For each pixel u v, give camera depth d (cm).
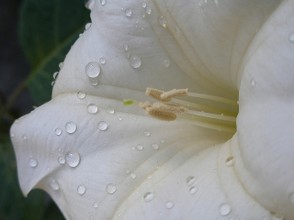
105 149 27
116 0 28
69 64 29
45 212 37
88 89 28
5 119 41
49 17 38
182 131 28
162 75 28
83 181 27
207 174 25
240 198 23
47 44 38
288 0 23
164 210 24
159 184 25
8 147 38
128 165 27
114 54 28
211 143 27
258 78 23
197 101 28
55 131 28
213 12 25
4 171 37
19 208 37
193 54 27
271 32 23
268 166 22
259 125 23
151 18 27
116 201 26
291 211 22
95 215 26
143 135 27
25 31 38
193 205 24
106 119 28
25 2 38
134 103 27
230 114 28
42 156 28
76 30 38
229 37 25
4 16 60
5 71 59
